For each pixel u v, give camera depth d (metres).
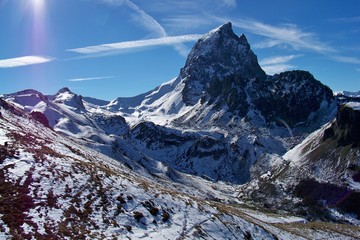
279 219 121.69
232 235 54.41
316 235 98.19
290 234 79.12
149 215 47.34
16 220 34.62
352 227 128.50
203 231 50.28
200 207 57.78
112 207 44.97
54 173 46.03
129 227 42.25
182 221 50.41
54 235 34.59
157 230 44.72
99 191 46.97
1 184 39.47
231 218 60.66
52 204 39.94
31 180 42.41
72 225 37.88
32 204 38.41
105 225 40.72
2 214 34.88
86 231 37.72
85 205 42.75
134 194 50.44
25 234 32.78
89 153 119.19
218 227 53.91
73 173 48.34
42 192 41.22
